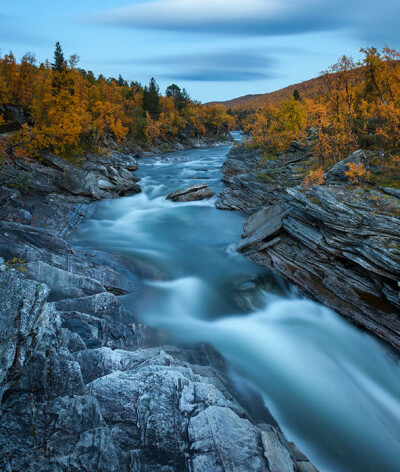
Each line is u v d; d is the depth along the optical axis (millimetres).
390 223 15000
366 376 13430
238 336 15062
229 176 45281
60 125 39344
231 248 23891
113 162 48406
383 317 14297
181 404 8578
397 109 22422
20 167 31891
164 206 35750
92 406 7496
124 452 7113
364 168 22188
